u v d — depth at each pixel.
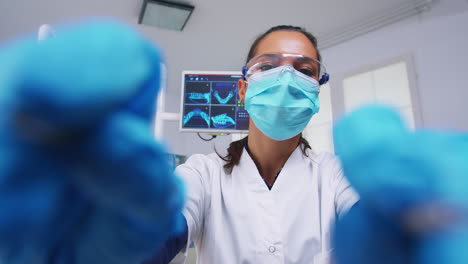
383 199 0.19
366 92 2.29
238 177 0.67
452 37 1.96
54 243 0.18
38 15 2.24
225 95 1.41
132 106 0.17
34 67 0.13
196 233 0.60
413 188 0.18
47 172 0.15
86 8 2.16
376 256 0.20
